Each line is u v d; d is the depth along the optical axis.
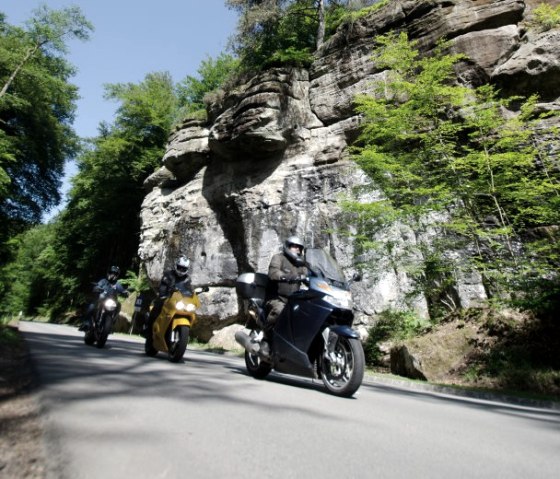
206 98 23.89
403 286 15.49
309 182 19.16
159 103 34.84
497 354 9.34
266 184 20.38
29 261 59.22
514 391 8.17
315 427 3.10
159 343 7.35
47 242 53.25
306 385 5.73
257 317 5.89
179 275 7.80
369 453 2.56
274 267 5.64
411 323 13.25
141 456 2.09
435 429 3.54
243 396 4.12
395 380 9.52
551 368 8.50
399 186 13.99
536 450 3.09
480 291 14.30
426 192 12.61
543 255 12.76
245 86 21.86
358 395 5.36
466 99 15.43
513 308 10.52
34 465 1.86
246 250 19.97
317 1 24.08
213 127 21.67
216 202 22.61
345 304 5.06
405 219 13.14
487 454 2.83
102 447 2.16
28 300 59.38
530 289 11.07
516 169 13.52
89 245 37.78
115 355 6.96
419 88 13.45
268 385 5.16
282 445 2.55
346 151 18.95
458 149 15.59
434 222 13.34
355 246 13.88
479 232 12.54
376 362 13.02
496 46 16.27
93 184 36.31
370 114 14.24
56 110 31.38
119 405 3.13
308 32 24.47
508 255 13.87
